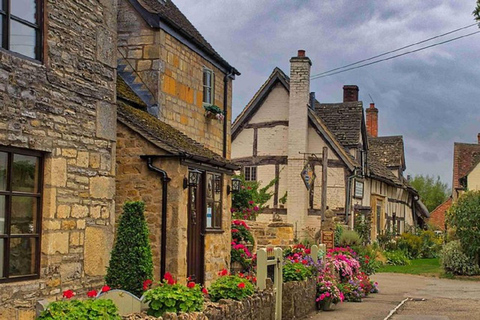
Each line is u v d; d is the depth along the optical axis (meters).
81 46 9.68
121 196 12.27
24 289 8.31
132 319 7.02
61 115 9.17
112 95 10.45
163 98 14.64
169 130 13.81
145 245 9.66
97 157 10.01
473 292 19.09
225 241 14.54
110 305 6.59
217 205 14.27
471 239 25.30
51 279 8.88
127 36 14.72
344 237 23.59
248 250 16.70
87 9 9.84
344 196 27.97
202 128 16.67
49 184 8.91
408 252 35.06
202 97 16.69
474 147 46.72
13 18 8.33
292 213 27.95
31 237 8.69
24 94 8.41
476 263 25.31
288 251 15.85
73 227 9.40
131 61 14.66
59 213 9.09
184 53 15.67
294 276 12.66
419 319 13.05
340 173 28.11
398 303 15.91
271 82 28.94
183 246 12.22
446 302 16.34
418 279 23.95
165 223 12.07
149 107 14.43
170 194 12.15
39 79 8.70
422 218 50.72
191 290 7.82
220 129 17.88
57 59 9.11
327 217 23.75
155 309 7.39
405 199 42.06
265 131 29.16
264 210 28.69
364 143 31.47
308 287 13.36
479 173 38.12
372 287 18.50
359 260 19.70
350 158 28.38
